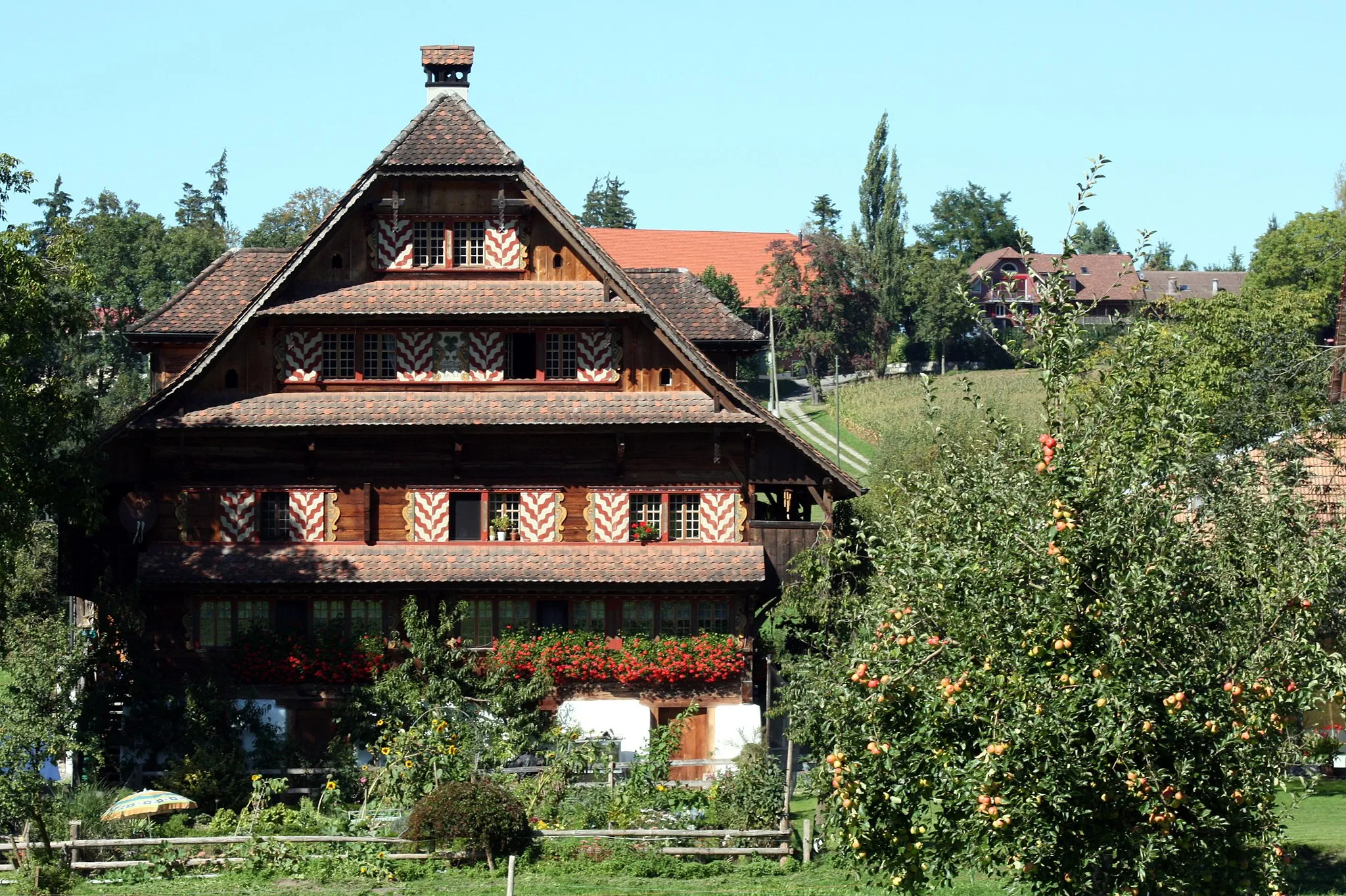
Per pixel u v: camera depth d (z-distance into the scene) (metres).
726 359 65.44
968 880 37.12
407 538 57.59
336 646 56.28
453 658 55.81
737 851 42.16
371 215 57.94
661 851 42.22
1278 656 23.66
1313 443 47.59
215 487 57.22
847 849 25.72
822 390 188.38
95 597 53.69
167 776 49.31
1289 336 51.09
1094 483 24.06
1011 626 23.92
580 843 42.84
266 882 40.47
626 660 56.72
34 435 50.72
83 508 52.03
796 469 58.00
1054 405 25.25
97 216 162.25
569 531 57.94
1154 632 23.47
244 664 56.03
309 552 56.81
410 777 47.12
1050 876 24.22
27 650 48.72
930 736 24.55
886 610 26.05
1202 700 23.41
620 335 57.91
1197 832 23.80
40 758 47.84
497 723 52.81
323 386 57.62
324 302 56.81
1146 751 23.55
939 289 197.25
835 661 29.59
